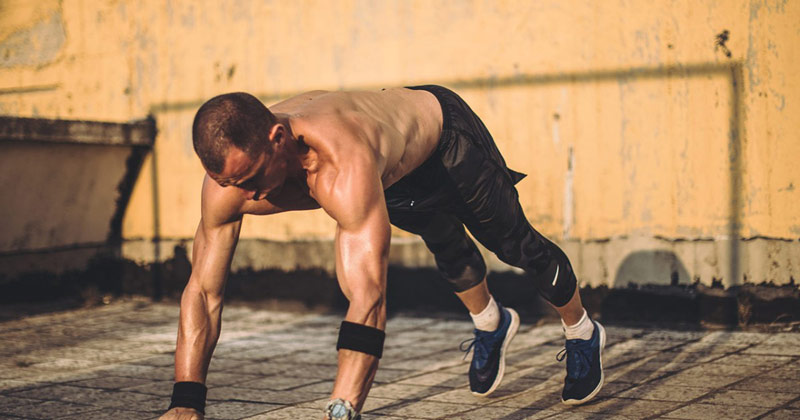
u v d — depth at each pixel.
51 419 2.80
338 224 1.79
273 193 1.87
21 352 4.14
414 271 5.05
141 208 6.05
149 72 6.02
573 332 2.82
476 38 4.85
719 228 4.25
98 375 3.57
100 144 5.66
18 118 4.96
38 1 6.48
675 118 4.35
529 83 4.72
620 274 4.50
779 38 4.11
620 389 3.03
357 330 1.71
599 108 4.54
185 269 5.88
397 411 2.80
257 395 3.13
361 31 5.21
